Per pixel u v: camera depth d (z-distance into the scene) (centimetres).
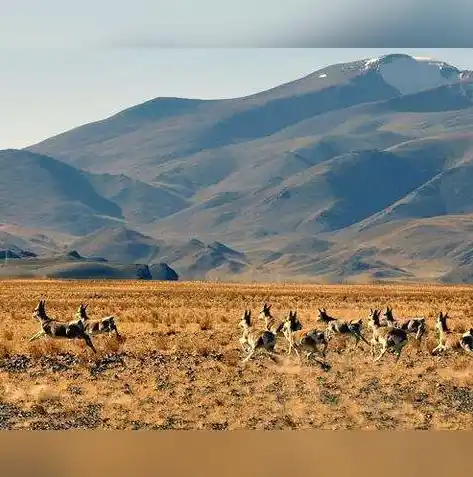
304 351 14600
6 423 9869
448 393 11862
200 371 13100
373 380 12656
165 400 11069
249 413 10469
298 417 10331
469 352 15200
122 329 19300
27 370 13075
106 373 12875
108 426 9781
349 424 10019
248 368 13362
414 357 14950
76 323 14850
